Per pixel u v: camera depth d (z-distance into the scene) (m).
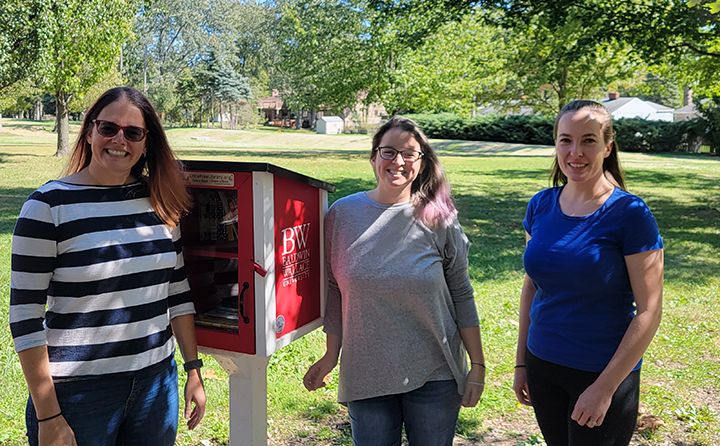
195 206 2.55
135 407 2.15
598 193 2.32
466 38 33.59
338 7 33.50
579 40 12.70
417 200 2.40
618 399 2.22
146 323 2.13
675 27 11.97
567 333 2.29
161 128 2.22
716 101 34.44
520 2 13.42
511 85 35.22
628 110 53.44
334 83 33.94
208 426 3.67
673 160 29.17
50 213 1.97
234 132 56.59
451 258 2.45
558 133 2.35
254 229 2.28
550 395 2.39
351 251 2.39
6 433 3.46
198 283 2.59
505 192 15.91
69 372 2.00
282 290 2.40
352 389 2.39
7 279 6.59
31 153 26.97
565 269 2.27
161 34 78.06
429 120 44.09
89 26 22.81
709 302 6.61
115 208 2.11
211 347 2.45
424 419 2.39
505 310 6.26
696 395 4.26
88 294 2.01
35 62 19.97
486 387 4.38
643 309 2.15
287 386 4.25
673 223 11.66
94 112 2.13
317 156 28.12
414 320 2.36
